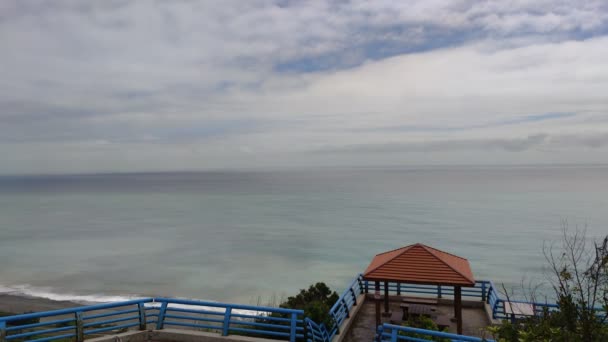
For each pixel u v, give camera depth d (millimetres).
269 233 108500
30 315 9750
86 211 171375
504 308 14914
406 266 14555
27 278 65188
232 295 55031
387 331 13969
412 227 114688
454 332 14969
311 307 13695
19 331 17594
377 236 101375
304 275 65812
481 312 17250
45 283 61969
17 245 96000
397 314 16469
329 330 13633
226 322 11508
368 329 15234
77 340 10422
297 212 157875
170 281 62438
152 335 11648
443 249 85125
